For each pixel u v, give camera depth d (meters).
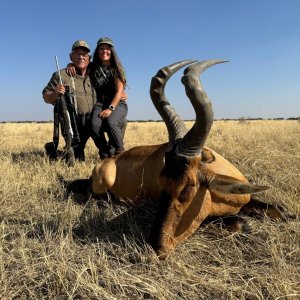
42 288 1.29
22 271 1.36
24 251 1.47
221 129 6.39
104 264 1.39
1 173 2.54
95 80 3.09
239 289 1.27
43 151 3.58
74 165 2.89
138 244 1.56
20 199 2.14
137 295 1.25
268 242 1.56
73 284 1.27
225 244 1.61
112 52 3.03
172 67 1.58
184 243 1.57
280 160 2.70
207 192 1.59
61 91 2.94
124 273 1.34
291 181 2.28
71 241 1.60
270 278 1.32
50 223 1.79
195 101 1.39
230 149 3.24
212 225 1.72
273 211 1.84
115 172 2.11
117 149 3.05
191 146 1.44
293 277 1.33
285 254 1.51
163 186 1.48
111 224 1.80
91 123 3.02
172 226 1.46
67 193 2.31
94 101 3.13
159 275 1.34
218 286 1.28
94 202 2.08
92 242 1.62
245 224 1.75
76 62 3.06
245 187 1.42
